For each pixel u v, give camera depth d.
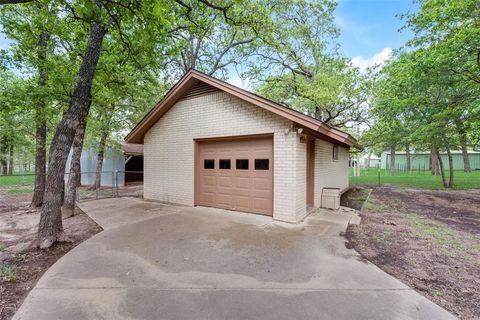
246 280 3.07
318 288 2.89
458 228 5.77
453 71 8.05
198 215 6.61
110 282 3.01
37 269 3.45
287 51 13.19
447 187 14.10
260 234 4.93
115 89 7.50
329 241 4.55
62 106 7.00
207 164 7.85
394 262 3.73
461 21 7.77
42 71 6.70
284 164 5.97
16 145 21.17
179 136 8.30
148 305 2.54
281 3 12.48
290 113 5.51
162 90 12.43
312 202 7.45
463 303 2.67
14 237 5.08
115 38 6.29
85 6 3.94
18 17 6.55
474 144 12.09
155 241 4.52
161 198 8.88
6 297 2.72
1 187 14.40
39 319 2.32
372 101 12.85
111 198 9.85
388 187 14.41
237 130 6.82
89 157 16.61
